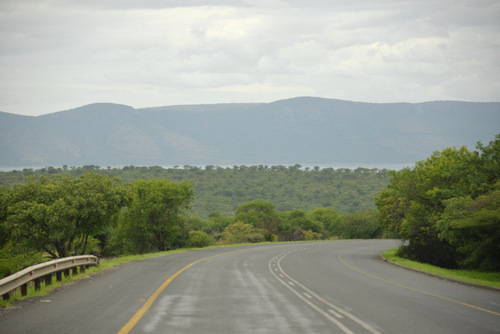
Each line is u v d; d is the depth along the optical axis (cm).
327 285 3341
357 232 17200
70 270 3753
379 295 2847
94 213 6269
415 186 7531
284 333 1717
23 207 5991
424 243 7556
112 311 2114
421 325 1912
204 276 3816
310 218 19488
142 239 10888
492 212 5294
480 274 5653
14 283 2348
